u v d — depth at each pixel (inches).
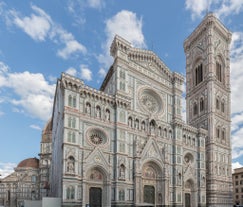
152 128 3208.7
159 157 3129.9
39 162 6063.0
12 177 6245.1
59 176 2513.5
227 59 4685.0
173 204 3120.1
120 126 2829.7
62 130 2469.2
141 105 3189.0
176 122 3432.6
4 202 6067.9
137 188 2787.9
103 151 2652.6
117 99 2876.5
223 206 3794.3
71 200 2283.5
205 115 4133.9
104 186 2598.4
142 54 3371.1
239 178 6245.1
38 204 2285.9
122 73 3048.7
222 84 4414.4
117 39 3078.2
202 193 3511.3
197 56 4579.2
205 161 3718.0
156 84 3447.3
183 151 3454.7
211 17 4392.2
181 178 3282.5
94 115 2696.9
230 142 4266.7
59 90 2854.3
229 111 4411.9
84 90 2662.4
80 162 2455.7
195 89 4483.3
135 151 2896.2
